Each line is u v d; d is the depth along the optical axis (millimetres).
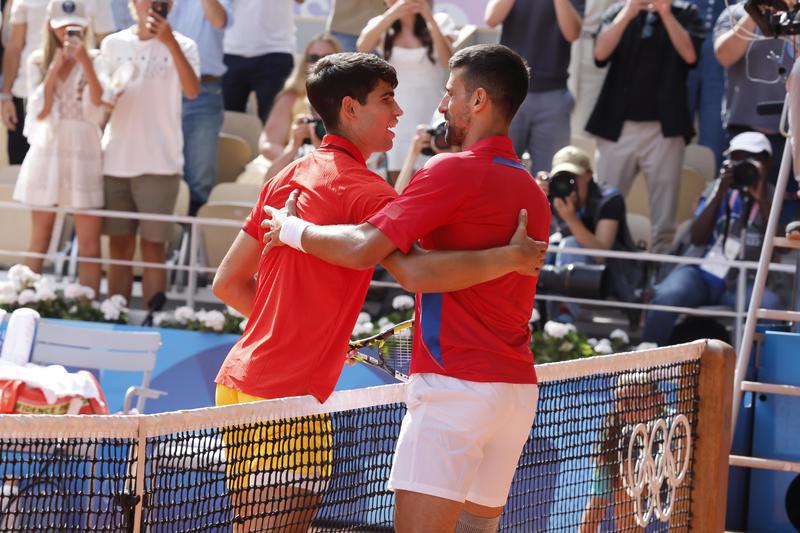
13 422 8281
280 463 9977
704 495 14250
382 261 9570
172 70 24266
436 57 24250
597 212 22609
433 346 9570
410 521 9445
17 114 29219
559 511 12172
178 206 26781
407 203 9352
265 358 10352
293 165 10906
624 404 12844
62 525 8586
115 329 22516
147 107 24109
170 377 22188
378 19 24156
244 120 29984
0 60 29750
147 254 24422
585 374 12266
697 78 29016
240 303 11352
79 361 20062
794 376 17375
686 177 27594
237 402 10602
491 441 9852
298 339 10281
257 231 11102
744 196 22000
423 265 9281
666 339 21969
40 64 24469
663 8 24281
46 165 23891
